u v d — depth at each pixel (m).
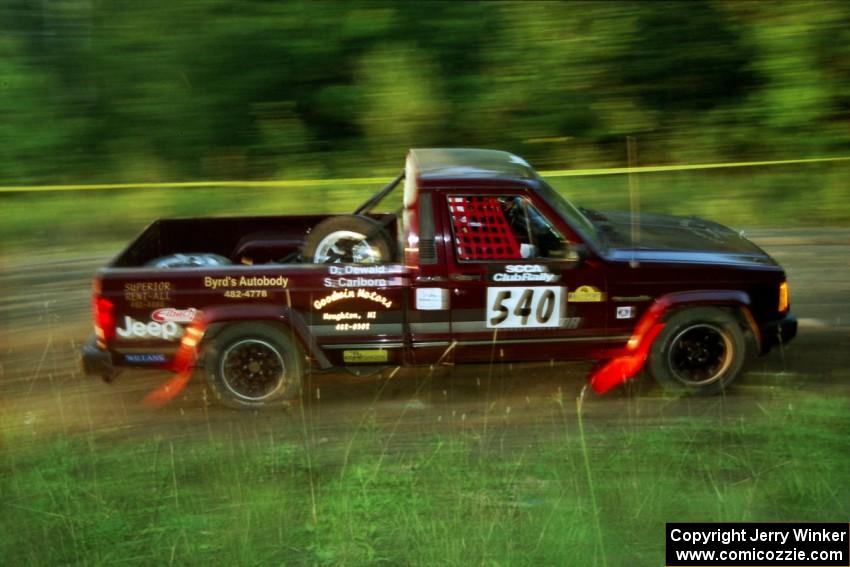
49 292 8.63
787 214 10.80
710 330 6.14
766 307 6.12
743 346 6.14
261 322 5.99
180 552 4.36
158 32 13.17
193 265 6.07
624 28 13.41
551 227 5.95
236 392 6.10
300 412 6.10
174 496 4.87
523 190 5.93
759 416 5.84
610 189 12.07
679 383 6.18
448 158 6.47
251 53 13.26
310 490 4.98
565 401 6.18
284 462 5.34
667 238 6.40
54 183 12.90
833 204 10.98
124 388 6.52
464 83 13.45
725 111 13.25
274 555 4.36
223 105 13.34
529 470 5.16
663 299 6.01
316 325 5.96
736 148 13.11
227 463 5.29
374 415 6.04
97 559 4.32
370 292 5.94
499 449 5.50
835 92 12.65
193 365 6.04
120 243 10.36
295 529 4.56
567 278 5.95
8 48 13.07
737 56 13.59
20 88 13.03
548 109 13.45
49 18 13.13
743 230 10.22
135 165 13.10
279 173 13.16
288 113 13.41
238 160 13.27
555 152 13.45
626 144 13.37
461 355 6.08
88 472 5.22
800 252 9.32
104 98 13.31
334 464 5.34
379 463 5.11
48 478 5.12
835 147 12.64
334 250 6.30
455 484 4.96
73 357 7.07
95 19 13.20
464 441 5.54
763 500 4.79
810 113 12.71
